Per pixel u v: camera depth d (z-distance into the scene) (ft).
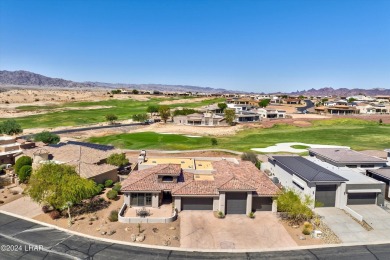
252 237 105.91
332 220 118.01
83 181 123.03
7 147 202.08
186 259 91.91
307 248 99.04
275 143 268.62
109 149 198.90
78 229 109.60
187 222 116.47
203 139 293.23
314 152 179.11
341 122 394.11
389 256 94.27
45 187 116.57
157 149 246.88
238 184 123.95
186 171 149.69
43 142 244.83
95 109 549.54
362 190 127.95
